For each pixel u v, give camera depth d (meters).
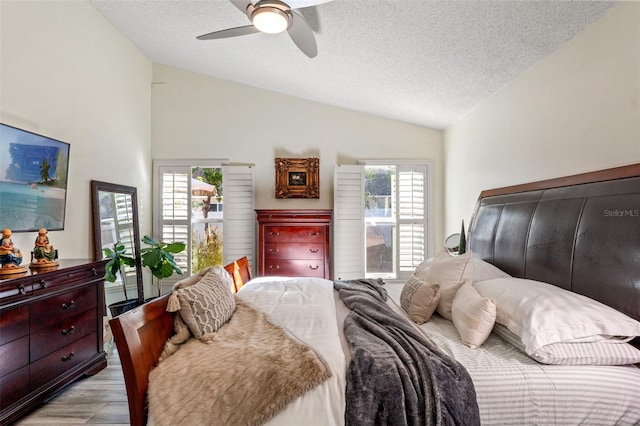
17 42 2.47
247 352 1.46
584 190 1.85
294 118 4.52
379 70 3.20
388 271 4.54
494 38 2.27
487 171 3.17
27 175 2.49
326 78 3.70
